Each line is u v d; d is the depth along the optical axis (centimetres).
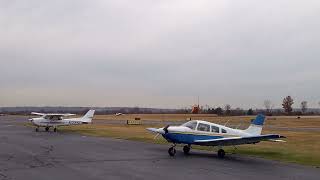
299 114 16825
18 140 3369
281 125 7175
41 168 1703
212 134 2466
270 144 3247
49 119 5134
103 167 1784
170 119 10156
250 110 15700
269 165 2023
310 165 2053
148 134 4419
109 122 8162
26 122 8244
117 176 1538
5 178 1430
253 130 2644
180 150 2697
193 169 1798
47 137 3847
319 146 3108
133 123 7300
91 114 5659
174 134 2364
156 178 1516
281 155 2495
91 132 4803
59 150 2544
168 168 1809
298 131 5166
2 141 3228
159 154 2423
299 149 2869
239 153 2597
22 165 1792
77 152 2438
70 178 1457
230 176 1622
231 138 2264
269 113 16800
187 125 2467
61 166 1783
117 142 3328
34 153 2331
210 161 2136
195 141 2402
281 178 1606
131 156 2281
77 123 5450
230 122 8019
